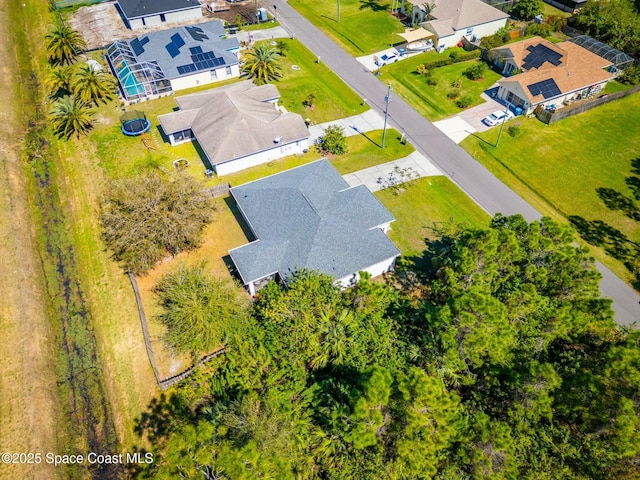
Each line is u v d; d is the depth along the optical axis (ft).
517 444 84.64
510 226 117.29
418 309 120.67
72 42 217.97
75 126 178.29
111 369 116.98
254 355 105.60
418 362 103.86
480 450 79.87
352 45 242.17
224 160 161.89
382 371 83.92
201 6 262.06
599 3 244.42
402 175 167.94
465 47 237.86
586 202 159.43
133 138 182.09
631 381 81.76
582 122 192.54
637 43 225.97
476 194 161.99
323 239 129.29
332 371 103.71
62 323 127.54
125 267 137.90
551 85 194.90
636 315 127.24
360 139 184.24
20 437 103.96
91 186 163.22
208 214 140.97
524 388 88.33
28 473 99.35
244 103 178.91
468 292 94.73
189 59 206.39
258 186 149.38
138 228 127.44
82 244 146.20
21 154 178.29
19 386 112.16
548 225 113.70
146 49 208.85
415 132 188.24
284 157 175.73
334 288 116.06
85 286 135.13
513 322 100.78
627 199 160.35
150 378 114.21
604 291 133.18
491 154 177.58
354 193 145.28
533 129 188.55
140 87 197.16
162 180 139.74
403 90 211.20
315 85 212.84
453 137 185.68
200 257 140.46
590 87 204.44
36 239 148.97
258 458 75.66
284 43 241.55
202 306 110.93
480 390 96.48
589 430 86.43
